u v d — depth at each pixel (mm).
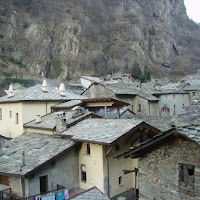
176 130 9203
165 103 49562
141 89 47125
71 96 29953
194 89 54406
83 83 67500
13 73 85500
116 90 39156
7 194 17047
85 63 104938
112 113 30062
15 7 112500
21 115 27016
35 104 27672
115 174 18672
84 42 113562
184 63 142125
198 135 8719
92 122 21016
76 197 11977
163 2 172125
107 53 115938
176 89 57406
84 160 19422
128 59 113438
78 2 133500
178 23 188250
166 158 10273
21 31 105812
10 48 96875
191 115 9609
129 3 152875
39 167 17281
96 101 26609
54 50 106000
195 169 9367
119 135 17312
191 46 168750
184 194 9664
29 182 17141
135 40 124312
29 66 96312
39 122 24891
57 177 18672
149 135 20297
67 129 21031
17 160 18562
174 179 9984
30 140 22188
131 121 19438
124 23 134000
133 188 19922
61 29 111938
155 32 142125
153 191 10695
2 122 30344
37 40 105312
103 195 12273
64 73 98938
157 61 132125
